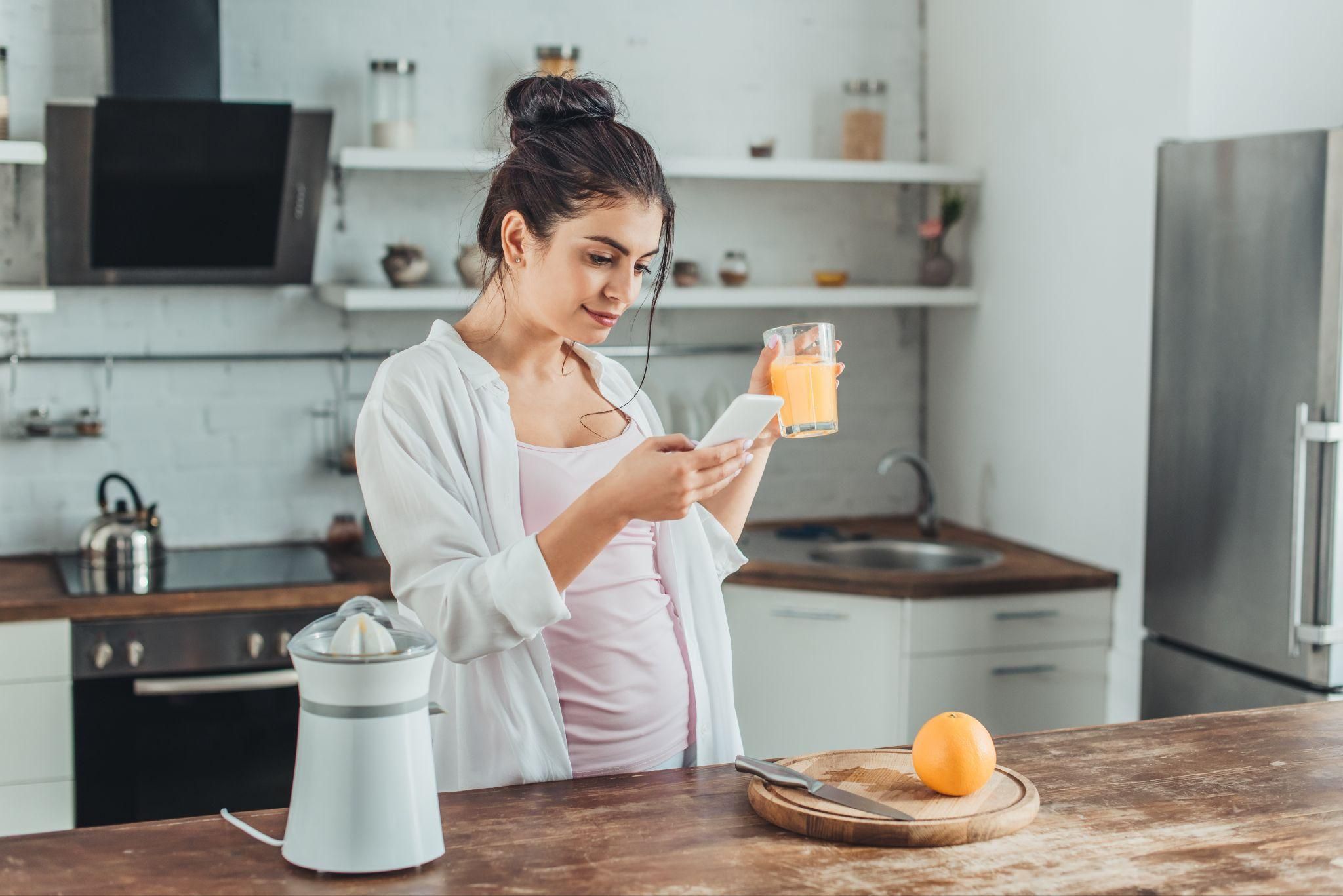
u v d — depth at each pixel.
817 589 3.14
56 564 3.16
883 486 4.04
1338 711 1.83
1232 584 2.75
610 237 1.49
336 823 1.22
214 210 3.11
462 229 3.54
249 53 3.36
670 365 3.79
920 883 1.21
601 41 3.65
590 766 1.61
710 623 1.76
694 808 1.41
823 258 3.92
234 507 3.46
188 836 1.33
